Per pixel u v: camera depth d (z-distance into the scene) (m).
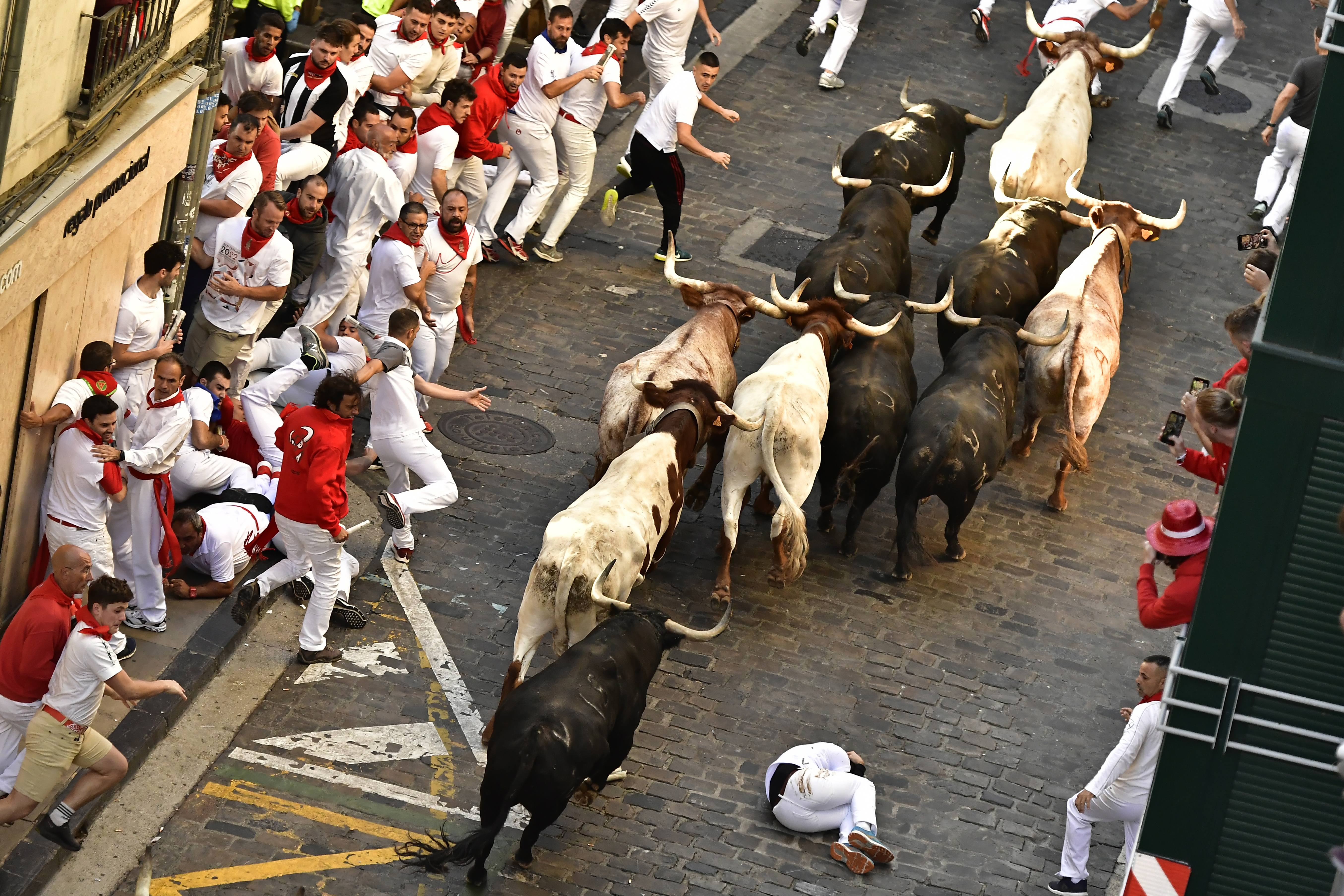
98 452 18.86
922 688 22.22
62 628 16.84
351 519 23.83
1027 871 19.22
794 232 34.09
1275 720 13.80
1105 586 25.02
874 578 24.45
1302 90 34.47
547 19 38.34
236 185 23.92
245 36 31.39
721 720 21.05
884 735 21.19
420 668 21.17
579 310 30.39
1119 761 18.06
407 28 29.16
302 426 19.67
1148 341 31.64
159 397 19.66
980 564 25.09
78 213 18.69
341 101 26.80
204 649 20.28
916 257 33.75
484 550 23.72
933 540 25.61
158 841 17.75
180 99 21.23
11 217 17.14
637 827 19.06
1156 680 18.58
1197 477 28.06
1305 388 13.14
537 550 23.97
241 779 18.81
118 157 19.59
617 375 23.52
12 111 16.33
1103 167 37.81
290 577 21.09
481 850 16.47
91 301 20.06
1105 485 27.50
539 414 27.17
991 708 22.00
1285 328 13.18
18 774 17.11
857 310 25.97
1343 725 13.67
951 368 25.02
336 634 21.50
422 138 27.92
